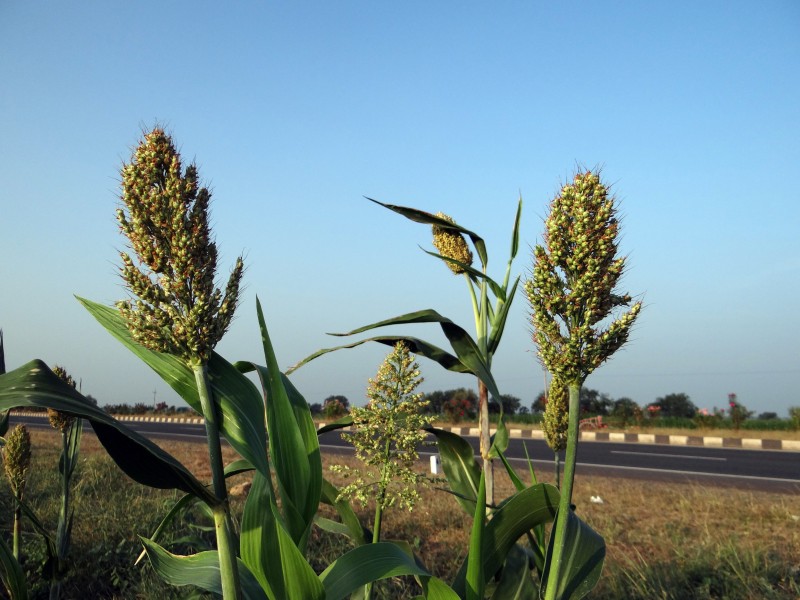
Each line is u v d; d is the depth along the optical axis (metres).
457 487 3.35
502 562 2.57
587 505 8.39
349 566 2.13
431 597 2.21
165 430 29.12
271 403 2.18
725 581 5.02
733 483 11.29
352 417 2.60
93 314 2.19
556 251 2.17
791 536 6.67
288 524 2.09
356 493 2.56
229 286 1.93
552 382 4.05
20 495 3.62
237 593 1.84
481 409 3.38
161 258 1.86
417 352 3.19
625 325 2.10
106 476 9.79
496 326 3.40
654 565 5.38
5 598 3.42
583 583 2.38
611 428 26.36
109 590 5.11
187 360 1.94
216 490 1.87
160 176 1.89
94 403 1.83
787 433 22.27
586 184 2.16
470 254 3.69
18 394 1.71
